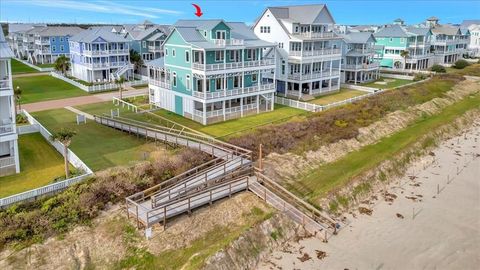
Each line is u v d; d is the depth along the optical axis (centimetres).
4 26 15425
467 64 9225
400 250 2458
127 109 5053
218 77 4394
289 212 2708
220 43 4359
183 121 4472
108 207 2577
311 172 3456
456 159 3928
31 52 10238
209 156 3272
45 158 3300
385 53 9088
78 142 3709
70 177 2792
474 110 5625
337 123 4412
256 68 4747
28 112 4841
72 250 2214
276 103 5475
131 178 2816
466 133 4756
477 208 2983
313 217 2736
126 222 2450
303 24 5931
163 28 9106
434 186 3347
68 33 9756
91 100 5616
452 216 2866
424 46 8931
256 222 2530
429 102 5719
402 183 3409
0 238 2148
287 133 3959
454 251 2455
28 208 2408
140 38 8281
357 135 4234
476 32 12500
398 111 5159
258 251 2378
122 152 3447
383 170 3494
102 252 2247
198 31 4581
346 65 7206
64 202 2481
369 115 4812
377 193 3216
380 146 4081
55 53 9625
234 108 4634
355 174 3322
